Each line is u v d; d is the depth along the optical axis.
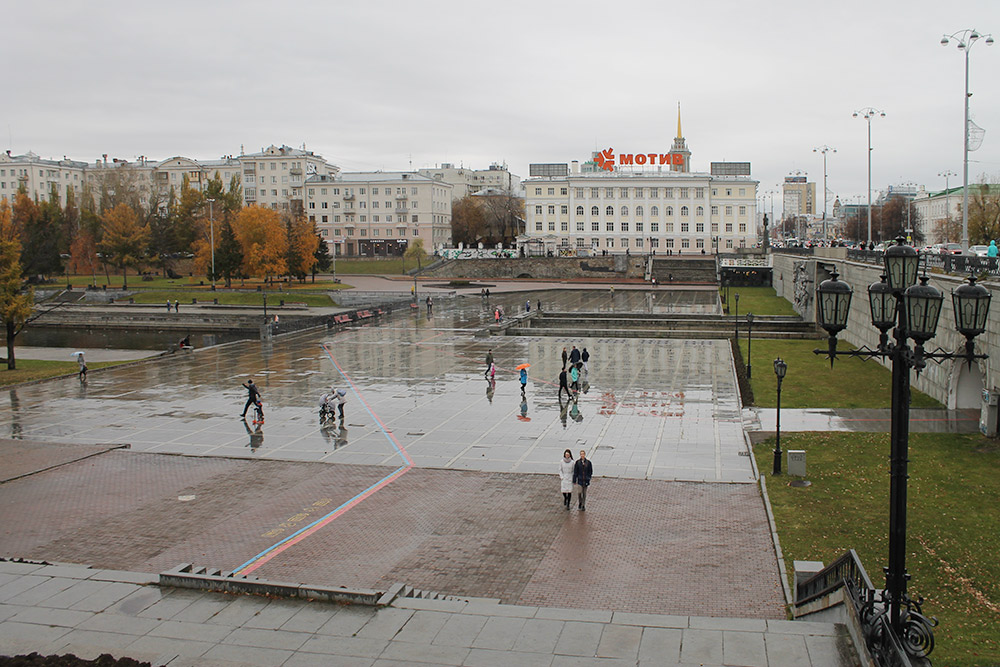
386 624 16.34
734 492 28.66
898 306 12.98
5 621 16.75
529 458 34.03
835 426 37.12
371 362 61.66
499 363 60.41
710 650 14.68
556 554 23.34
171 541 24.98
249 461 34.28
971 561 21.38
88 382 54.31
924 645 12.79
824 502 26.81
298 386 51.91
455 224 194.50
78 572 19.50
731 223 173.50
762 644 14.78
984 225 94.44
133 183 174.50
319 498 29.14
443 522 26.34
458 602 17.50
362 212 184.88
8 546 24.62
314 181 186.12
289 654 15.05
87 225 145.12
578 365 50.06
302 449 36.16
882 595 13.70
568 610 16.86
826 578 17.48
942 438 33.75
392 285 134.38
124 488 30.59
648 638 15.34
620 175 176.25
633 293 122.81
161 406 46.03
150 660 14.88
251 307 109.94
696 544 23.80
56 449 36.28
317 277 146.00
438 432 38.84
